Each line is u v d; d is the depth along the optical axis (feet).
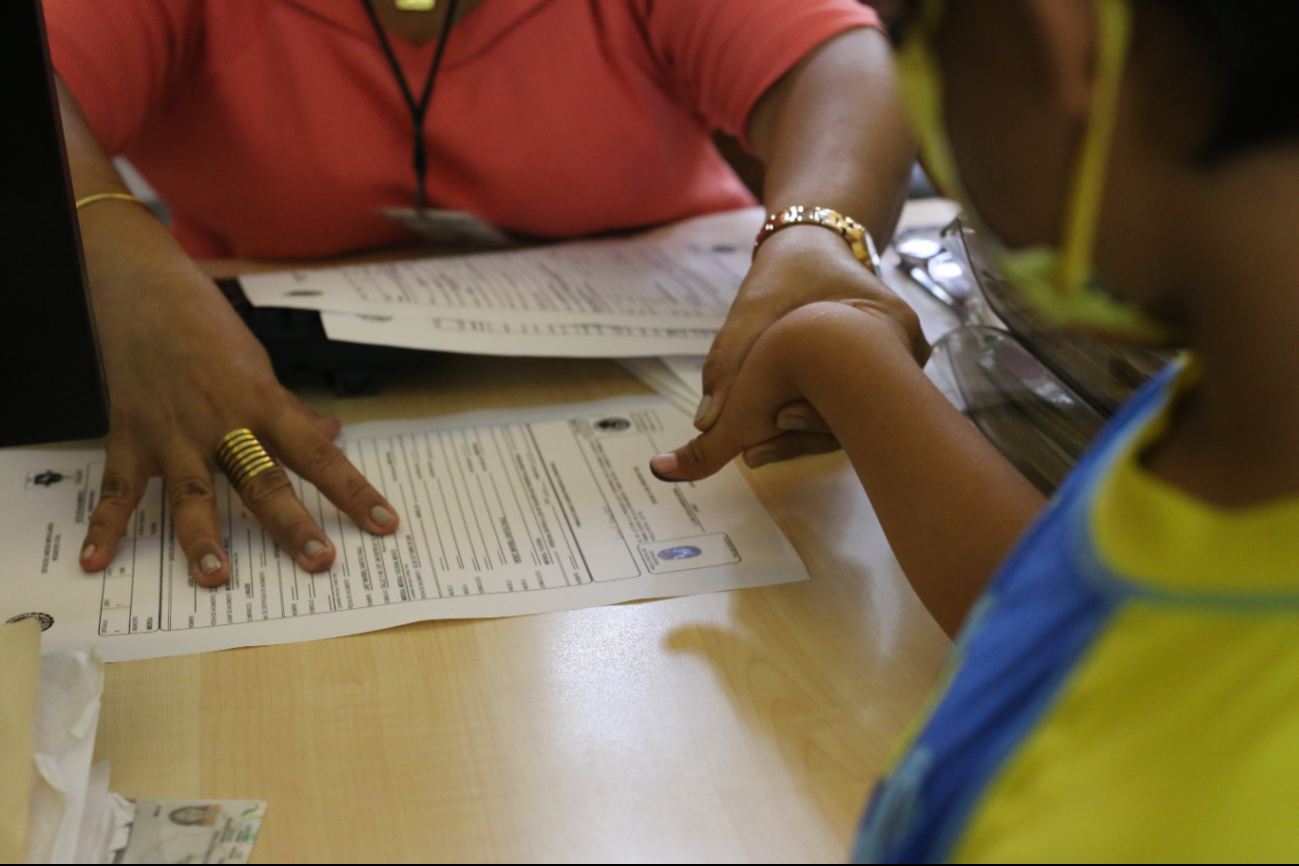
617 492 2.13
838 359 1.80
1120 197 0.81
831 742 1.49
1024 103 0.82
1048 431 2.02
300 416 2.12
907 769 1.03
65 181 1.47
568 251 3.18
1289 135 0.74
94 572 1.87
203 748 1.48
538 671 1.63
